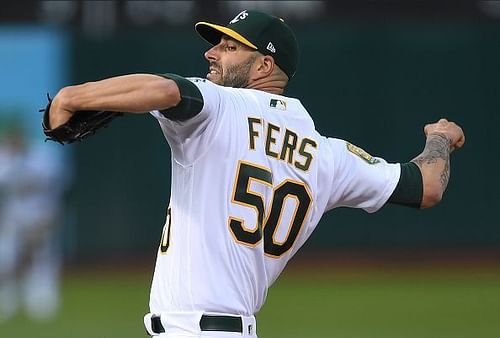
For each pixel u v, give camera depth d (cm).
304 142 1307
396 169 1361
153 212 5669
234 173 1231
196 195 1222
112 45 5494
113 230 5653
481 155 5584
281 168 1276
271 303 4475
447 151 1409
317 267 5662
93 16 4734
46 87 5478
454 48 5541
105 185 5656
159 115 1190
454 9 4825
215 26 1353
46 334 3594
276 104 1300
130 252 5653
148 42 5491
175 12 4672
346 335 3494
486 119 5553
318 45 5569
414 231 5662
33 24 4756
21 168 4566
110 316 4053
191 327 1216
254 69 1352
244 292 1240
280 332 3581
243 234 1232
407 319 3922
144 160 5662
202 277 1216
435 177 1366
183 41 5497
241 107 1259
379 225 5672
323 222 5697
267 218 1270
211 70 1374
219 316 1215
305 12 4766
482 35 5531
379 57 5569
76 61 5491
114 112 1163
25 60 5459
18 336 3578
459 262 5628
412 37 5556
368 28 5550
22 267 4525
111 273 5572
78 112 1148
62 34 5462
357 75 5566
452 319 3916
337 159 1338
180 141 1214
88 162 5641
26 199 4553
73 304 4497
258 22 1352
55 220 4772
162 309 1238
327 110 5591
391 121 5572
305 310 4225
